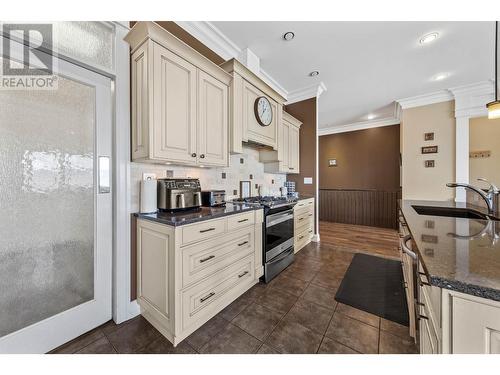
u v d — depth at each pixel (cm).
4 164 113
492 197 152
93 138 146
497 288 47
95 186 146
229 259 171
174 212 163
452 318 53
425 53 243
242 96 220
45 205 126
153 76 141
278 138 284
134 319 157
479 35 212
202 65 176
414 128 370
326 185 579
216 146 191
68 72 133
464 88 321
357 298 186
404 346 131
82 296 142
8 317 115
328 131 574
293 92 357
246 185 289
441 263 61
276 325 151
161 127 146
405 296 189
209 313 156
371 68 278
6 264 114
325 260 278
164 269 136
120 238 153
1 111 112
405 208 185
